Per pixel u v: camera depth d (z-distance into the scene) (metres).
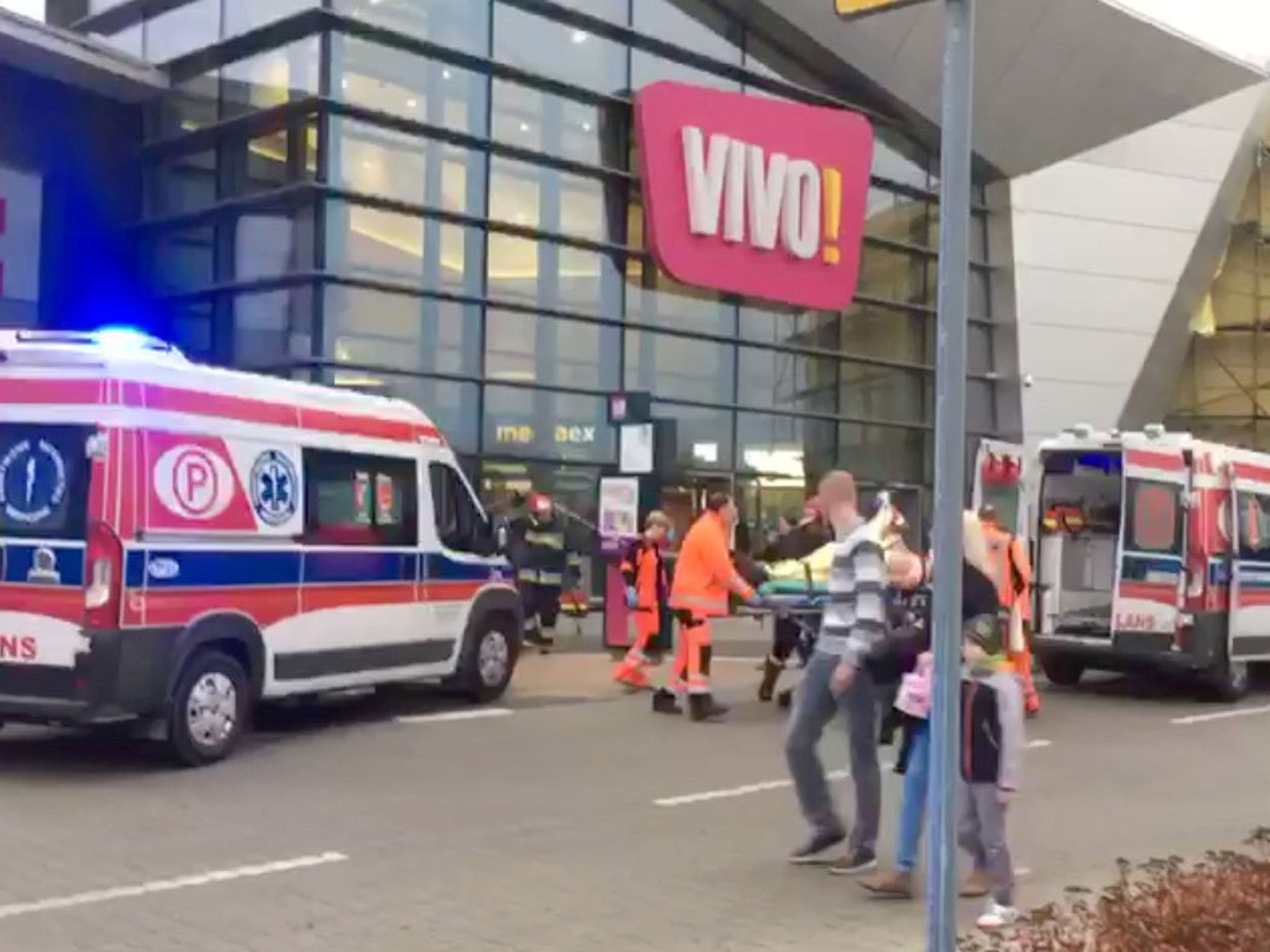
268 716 11.98
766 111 22.75
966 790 6.43
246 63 19.72
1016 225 29.27
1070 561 15.86
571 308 21.47
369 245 19.05
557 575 17.36
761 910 6.43
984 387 29.09
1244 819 8.67
